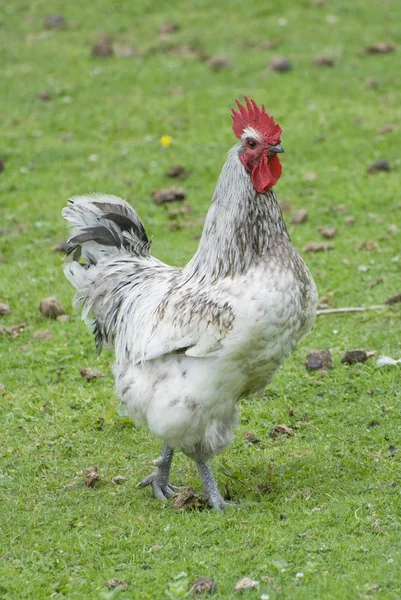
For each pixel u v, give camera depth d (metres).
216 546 8.88
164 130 23.14
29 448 11.42
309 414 11.91
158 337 9.31
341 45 27.45
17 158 22.09
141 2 30.72
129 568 8.62
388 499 9.44
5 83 25.78
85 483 10.52
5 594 8.34
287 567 8.38
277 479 10.26
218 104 24.28
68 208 11.00
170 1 30.89
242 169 9.18
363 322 14.55
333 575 8.16
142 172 21.09
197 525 9.25
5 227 19.16
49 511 9.86
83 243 11.03
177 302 9.30
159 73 26.05
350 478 10.15
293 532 8.94
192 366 9.16
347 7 29.81
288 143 21.98
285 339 9.13
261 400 12.45
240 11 29.94
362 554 8.46
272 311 8.80
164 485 10.26
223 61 26.22
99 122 23.72
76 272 11.02
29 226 19.16
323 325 14.54
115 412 11.99
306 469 10.43
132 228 11.21
